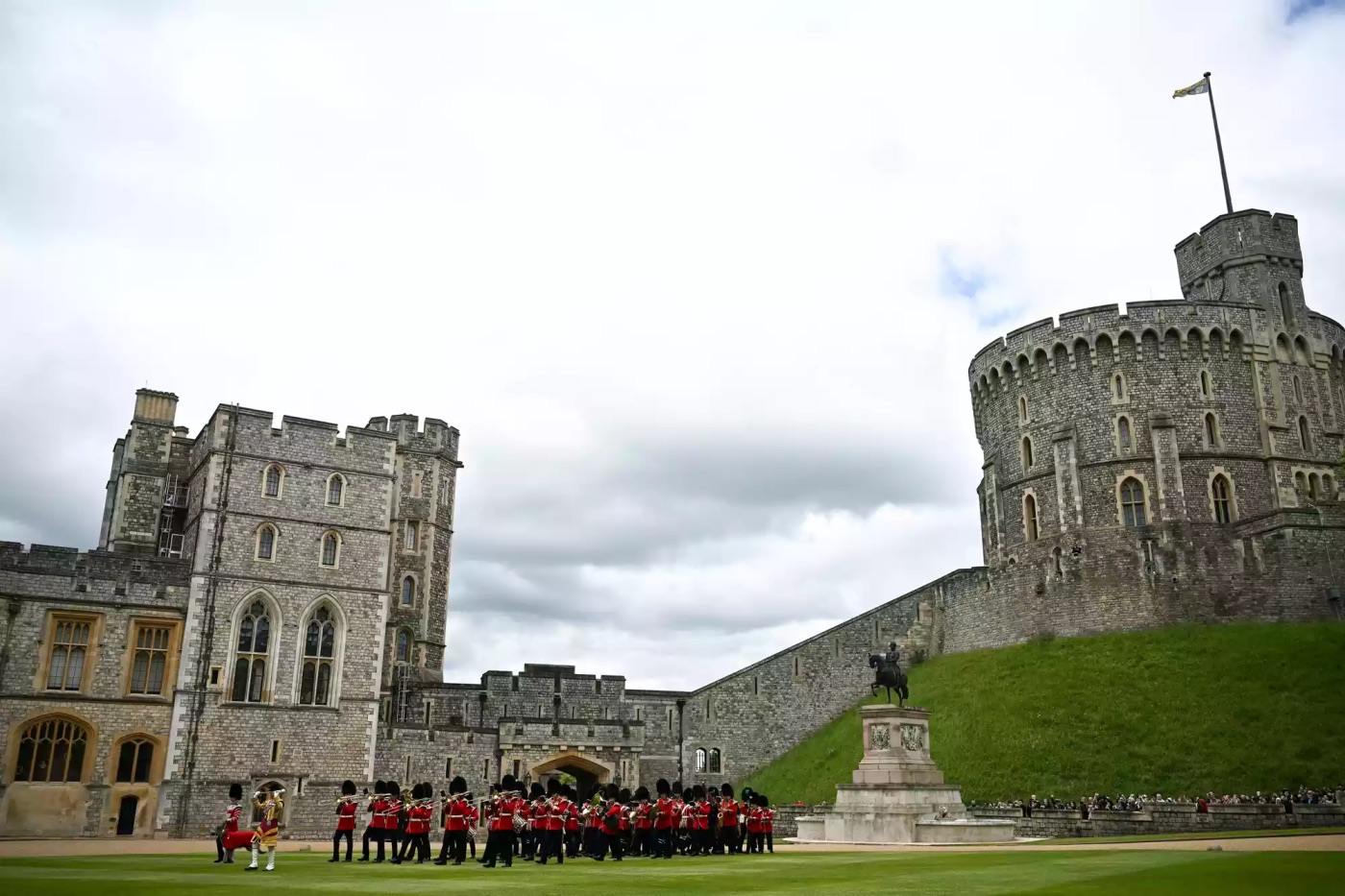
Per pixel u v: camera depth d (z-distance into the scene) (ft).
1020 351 219.82
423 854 84.12
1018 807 139.44
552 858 93.91
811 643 226.17
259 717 159.12
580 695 215.10
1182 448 200.85
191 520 172.04
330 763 162.91
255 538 164.86
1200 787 141.49
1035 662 188.96
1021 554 209.77
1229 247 216.54
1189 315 206.80
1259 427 203.82
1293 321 211.20
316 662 166.50
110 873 66.95
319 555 169.58
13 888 51.52
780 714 222.48
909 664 222.89
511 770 181.06
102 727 150.41
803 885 53.52
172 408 190.60
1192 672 166.61
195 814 151.23
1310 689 152.46
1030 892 46.42
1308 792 131.34
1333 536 179.22
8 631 147.54
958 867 66.69
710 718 224.12
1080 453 207.00
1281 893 44.73
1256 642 169.27
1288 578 179.52
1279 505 198.39
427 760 173.99
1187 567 188.75
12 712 145.38
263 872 69.00
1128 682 169.68
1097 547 197.06
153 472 185.88
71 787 147.13
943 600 225.56
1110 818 126.82
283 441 170.50
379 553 174.91
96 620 153.89
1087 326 210.38
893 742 126.31
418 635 207.51
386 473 178.81
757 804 100.78
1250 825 120.98
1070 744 158.81
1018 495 216.54
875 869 66.74
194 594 158.20
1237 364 206.59
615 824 87.10
